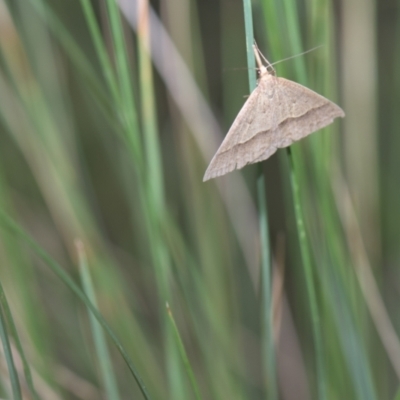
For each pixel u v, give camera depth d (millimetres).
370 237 573
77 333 589
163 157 618
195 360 567
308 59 528
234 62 587
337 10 570
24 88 547
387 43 682
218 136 573
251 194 600
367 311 562
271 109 514
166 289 538
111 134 582
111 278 562
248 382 580
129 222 661
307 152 537
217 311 558
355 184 570
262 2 514
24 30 562
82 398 566
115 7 513
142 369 561
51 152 555
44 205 598
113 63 562
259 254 554
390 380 611
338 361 542
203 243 566
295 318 610
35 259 587
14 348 543
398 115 591
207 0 729
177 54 555
